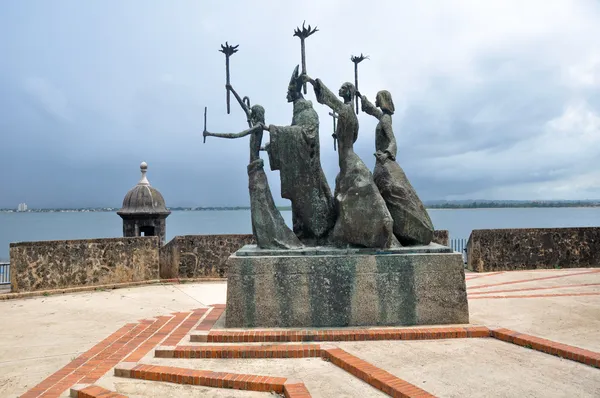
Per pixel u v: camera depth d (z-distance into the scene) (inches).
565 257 557.0
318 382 196.4
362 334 247.6
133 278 495.8
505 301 327.6
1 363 236.5
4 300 414.9
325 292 264.1
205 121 295.4
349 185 275.1
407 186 294.5
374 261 265.0
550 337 238.8
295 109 301.9
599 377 192.1
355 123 287.7
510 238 553.6
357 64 335.6
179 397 187.5
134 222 603.2
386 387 184.1
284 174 290.4
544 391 178.7
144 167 633.6
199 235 524.4
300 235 304.3
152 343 258.8
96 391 189.6
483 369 202.2
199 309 344.2
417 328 255.9
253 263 265.9
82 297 426.3
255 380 195.6
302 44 298.5
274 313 264.2
